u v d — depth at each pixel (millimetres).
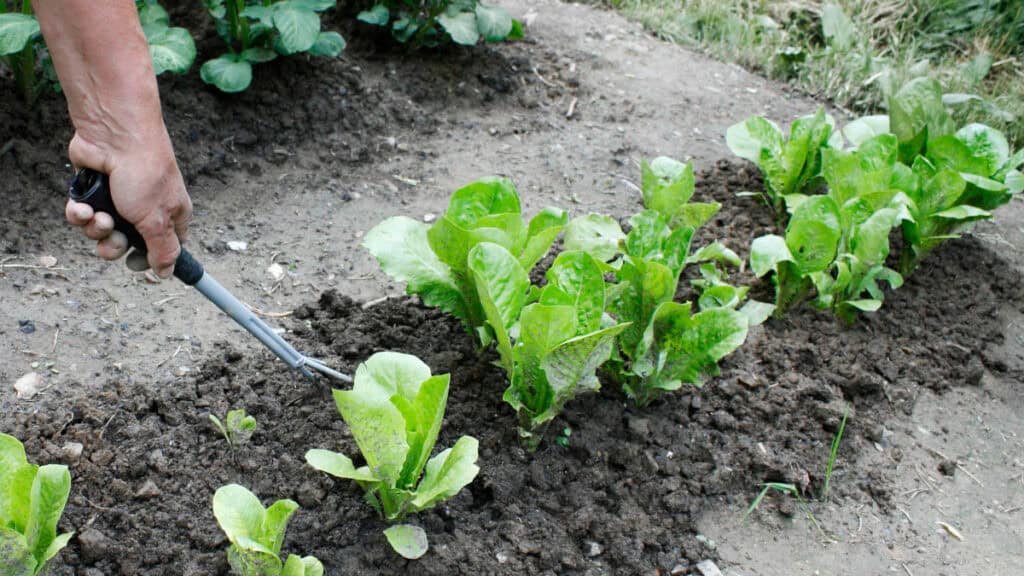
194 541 1457
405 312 1762
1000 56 3094
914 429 1722
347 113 2230
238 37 2207
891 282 1826
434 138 2271
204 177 2021
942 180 1880
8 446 1351
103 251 1382
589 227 1716
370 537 1476
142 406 1571
